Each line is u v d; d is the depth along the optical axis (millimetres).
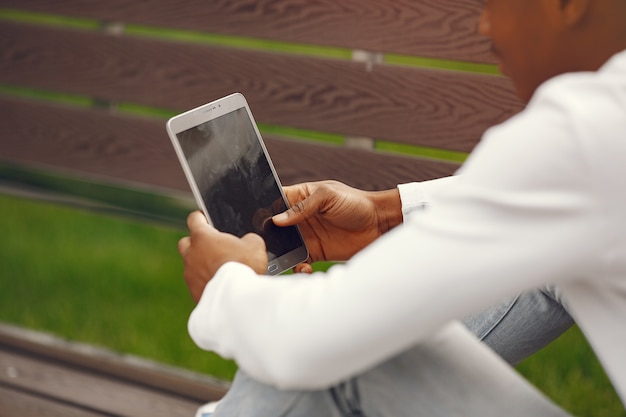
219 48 2510
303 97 2412
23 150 2877
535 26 1169
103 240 3502
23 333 2443
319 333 1112
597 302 1118
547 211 1020
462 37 2184
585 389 2592
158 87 2627
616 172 1000
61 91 2777
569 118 1016
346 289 1104
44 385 2291
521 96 1266
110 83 2699
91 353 2350
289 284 1190
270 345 1162
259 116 2482
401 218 1777
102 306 3092
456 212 1060
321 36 2363
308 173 2430
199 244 1373
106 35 2674
